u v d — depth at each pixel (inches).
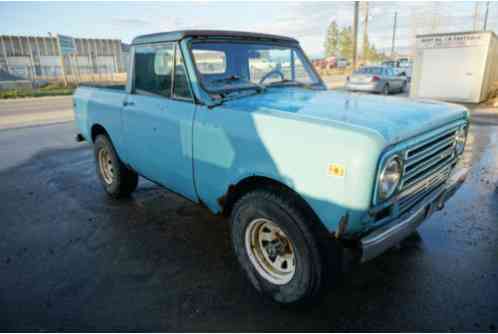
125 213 168.9
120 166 173.0
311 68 159.9
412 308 101.6
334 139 80.9
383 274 117.2
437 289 109.3
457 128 113.4
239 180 102.1
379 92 658.8
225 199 109.3
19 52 1182.9
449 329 93.7
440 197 107.3
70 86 948.6
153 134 132.5
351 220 80.6
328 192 82.3
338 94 131.0
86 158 271.7
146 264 125.9
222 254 131.7
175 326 96.3
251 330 94.7
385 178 80.8
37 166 251.3
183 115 116.8
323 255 91.2
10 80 1046.4
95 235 147.7
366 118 89.7
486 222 151.6
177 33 118.4
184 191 127.6
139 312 101.8
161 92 129.1
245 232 105.4
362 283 112.9
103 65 1296.8
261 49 138.7
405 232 91.4
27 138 346.9
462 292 107.7
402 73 728.3
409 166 90.2
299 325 96.1
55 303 105.8
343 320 97.7
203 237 144.7
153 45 128.5
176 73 120.0
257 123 95.0
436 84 546.0
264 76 140.4
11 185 211.5
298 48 156.3
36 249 137.3
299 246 92.1
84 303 105.7
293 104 107.1
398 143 83.8
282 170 90.4
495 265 120.9
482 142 282.8
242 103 109.1
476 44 497.0
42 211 173.0
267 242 104.7
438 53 532.7
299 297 96.3
